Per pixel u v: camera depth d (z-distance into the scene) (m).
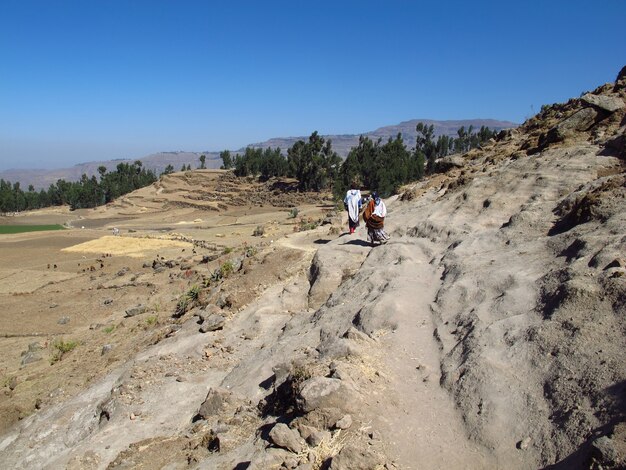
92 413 12.30
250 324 14.52
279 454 6.68
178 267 37.41
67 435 11.90
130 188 137.75
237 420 8.53
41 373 18.62
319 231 22.36
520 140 22.92
